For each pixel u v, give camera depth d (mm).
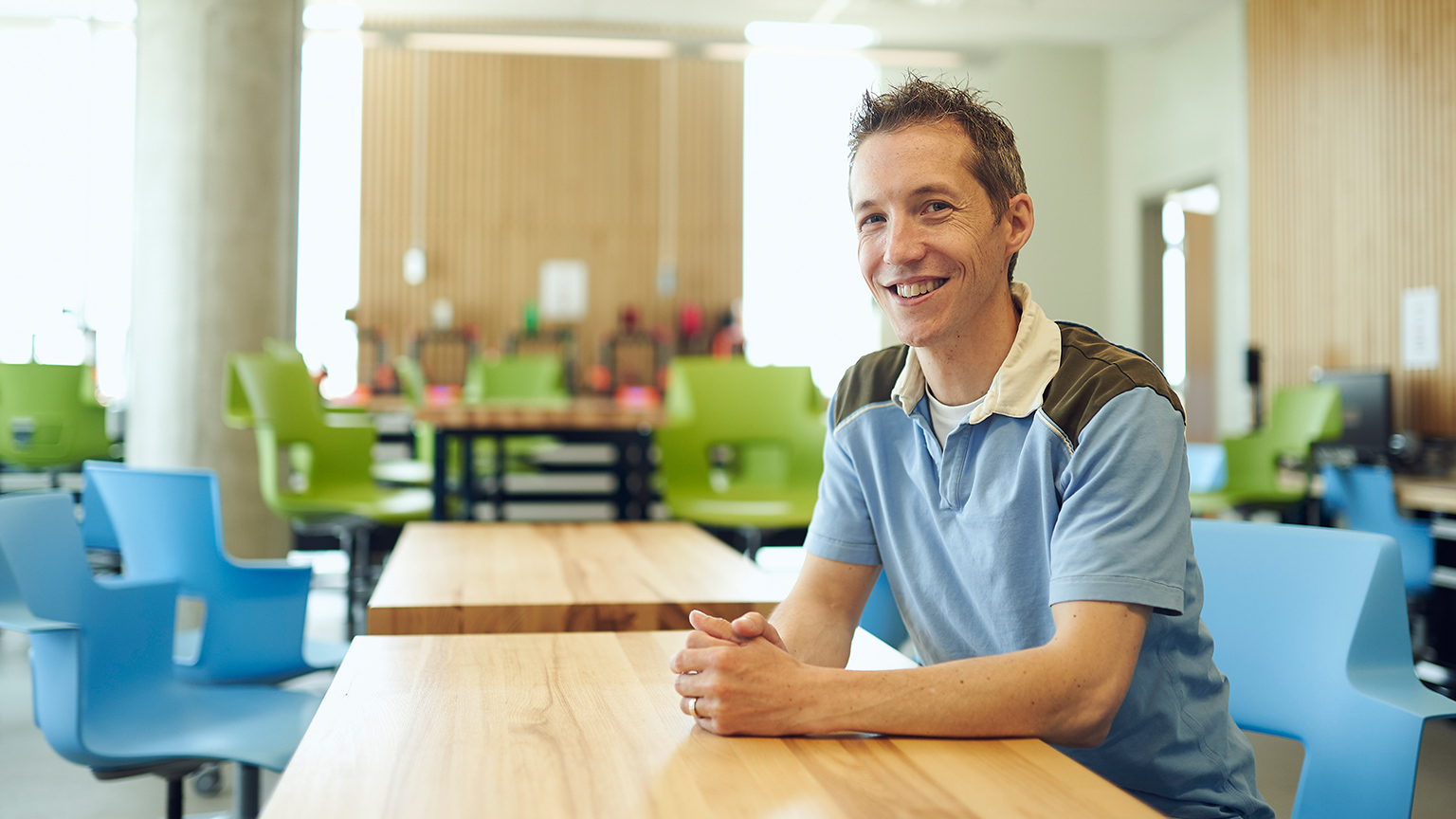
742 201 10453
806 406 3754
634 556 1904
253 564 2062
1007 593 1139
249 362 3770
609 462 5086
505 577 1663
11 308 8766
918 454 1225
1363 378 5309
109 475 2102
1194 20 8281
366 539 4832
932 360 1181
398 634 1408
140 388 4688
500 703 943
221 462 4621
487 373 7379
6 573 1646
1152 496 1015
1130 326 9086
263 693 2016
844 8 8242
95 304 8891
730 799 721
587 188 10297
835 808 707
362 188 10047
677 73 10367
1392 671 1284
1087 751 1164
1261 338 7242
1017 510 1121
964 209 1104
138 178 4730
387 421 7070
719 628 939
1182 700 1158
